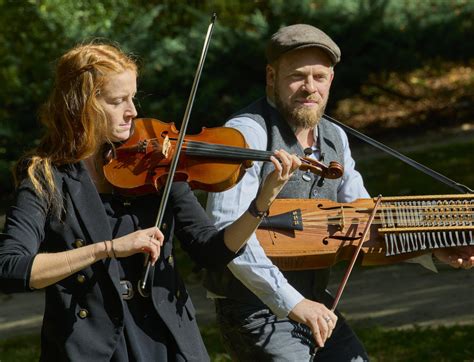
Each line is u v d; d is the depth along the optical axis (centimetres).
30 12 1638
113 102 359
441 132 1642
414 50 1636
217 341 782
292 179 457
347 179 487
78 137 357
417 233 442
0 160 1538
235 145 409
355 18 1586
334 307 429
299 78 457
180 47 1578
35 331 893
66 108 355
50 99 363
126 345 357
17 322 932
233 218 432
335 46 460
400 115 1739
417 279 939
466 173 1321
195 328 376
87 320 354
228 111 1558
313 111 459
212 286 459
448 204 445
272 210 450
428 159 1414
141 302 363
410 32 1617
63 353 352
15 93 1582
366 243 448
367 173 1394
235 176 401
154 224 373
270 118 465
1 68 1600
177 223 382
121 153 384
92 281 354
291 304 423
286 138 462
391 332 767
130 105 364
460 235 441
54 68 370
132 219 370
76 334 351
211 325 843
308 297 464
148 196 379
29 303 1004
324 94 464
